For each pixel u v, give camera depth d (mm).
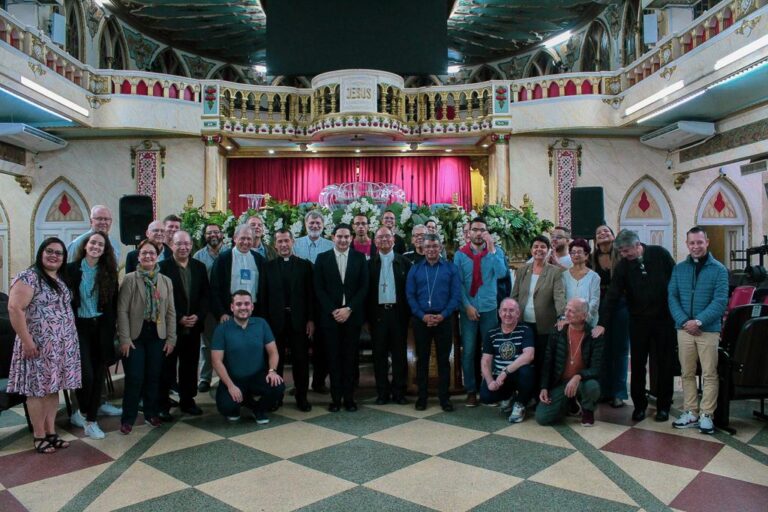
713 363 4105
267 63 12859
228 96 11609
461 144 12711
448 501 2947
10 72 7930
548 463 3488
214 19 14023
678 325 4203
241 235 4871
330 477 3275
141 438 4062
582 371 4297
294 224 6770
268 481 3223
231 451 3746
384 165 13391
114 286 4285
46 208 11500
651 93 9523
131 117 10586
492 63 17016
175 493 3068
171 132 11031
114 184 11383
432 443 3887
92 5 12250
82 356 4180
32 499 3008
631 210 11586
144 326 4270
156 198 11344
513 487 3119
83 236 4859
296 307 4793
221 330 4445
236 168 13383
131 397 4199
